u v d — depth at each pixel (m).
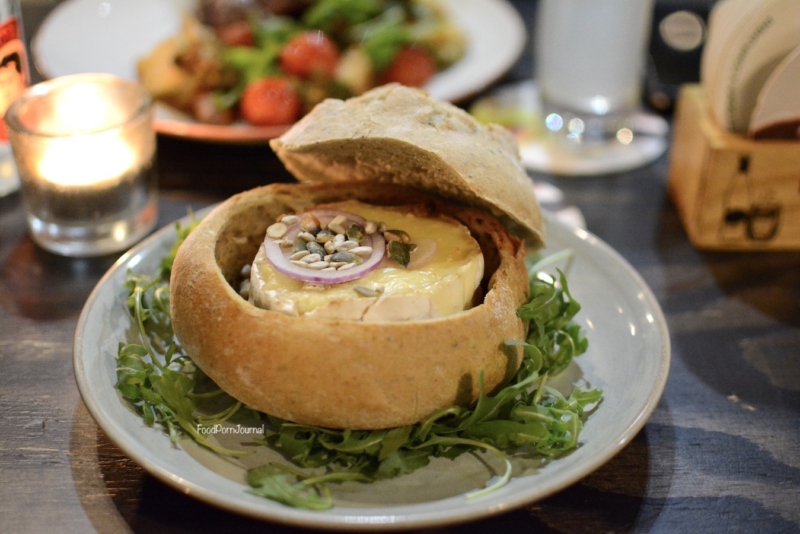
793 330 0.65
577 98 0.83
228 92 0.85
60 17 0.92
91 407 0.53
